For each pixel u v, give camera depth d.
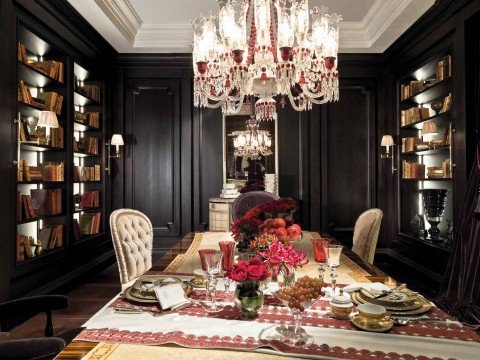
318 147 5.09
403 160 4.84
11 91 2.77
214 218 4.67
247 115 5.06
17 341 1.30
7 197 2.72
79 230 4.19
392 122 5.02
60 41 3.59
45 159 3.75
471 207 3.06
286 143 5.10
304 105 3.10
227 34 2.46
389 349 1.00
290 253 1.28
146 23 4.59
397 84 4.85
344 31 4.72
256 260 1.21
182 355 0.97
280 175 5.10
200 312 1.27
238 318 1.22
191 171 5.12
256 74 2.76
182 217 5.12
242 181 5.05
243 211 3.39
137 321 1.20
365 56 5.04
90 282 4.12
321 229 5.09
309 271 1.80
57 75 3.63
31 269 3.09
